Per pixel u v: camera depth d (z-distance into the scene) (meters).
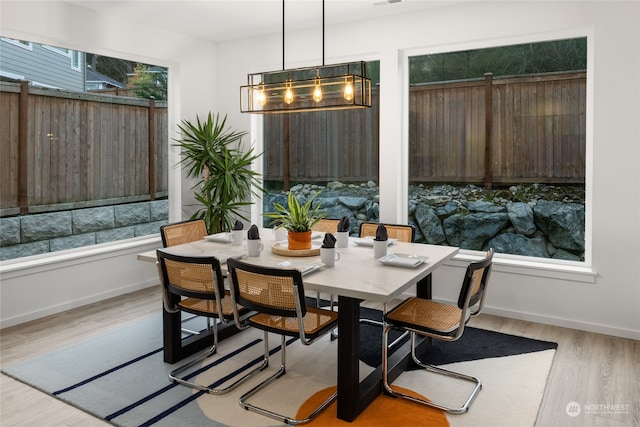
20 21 3.86
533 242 4.20
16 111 4.07
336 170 5.18
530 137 4.17
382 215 4.70
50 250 4.36
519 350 3.38
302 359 3.25
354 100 2.97
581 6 3.69
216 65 5.65
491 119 4.32
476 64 4.36
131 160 5.02
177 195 5.40
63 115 4.42
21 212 4.15
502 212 4.32
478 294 2.69
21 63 4.07
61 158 4.42
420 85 4.62
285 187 5.51
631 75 3.51
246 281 2.60
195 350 3.34
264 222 5.70
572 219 4.03
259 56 5.35
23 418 2.54
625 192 3.58
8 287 3.88
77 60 4.50
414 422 2.47
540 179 4.14
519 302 4.04
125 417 2.53
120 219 4.94
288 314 2.50
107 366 3.15
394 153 4.59
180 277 2.87
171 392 2.80
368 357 3.31
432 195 4.64
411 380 2.94
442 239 4.61
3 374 3.05
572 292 3.82
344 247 3.43
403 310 2.90
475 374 3.01
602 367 3.10
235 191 4.89
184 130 5.02
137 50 4.78
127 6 4.30
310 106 3.13
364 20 4.67
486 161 4.37
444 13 4.28
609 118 3.60
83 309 4.34
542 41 4.02
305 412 2.56
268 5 4.27
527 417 2.51
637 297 3.59
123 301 4.58
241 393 2.78
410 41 4.45
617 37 3.54
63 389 2.84
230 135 5.22
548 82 4.07
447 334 2.56
